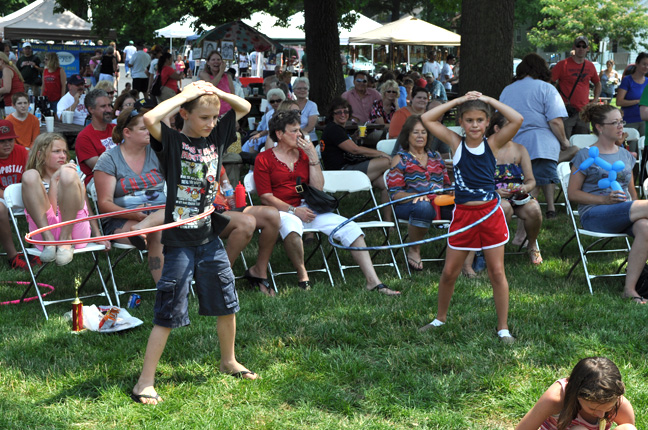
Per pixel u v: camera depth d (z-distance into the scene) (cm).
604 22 4303
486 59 957
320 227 632
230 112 416
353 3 2383
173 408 388
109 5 1869
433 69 2473
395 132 914
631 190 645
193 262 402
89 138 707
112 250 729
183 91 384
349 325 512
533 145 823
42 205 561
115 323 507
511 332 499
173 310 397
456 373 435
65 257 542
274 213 602
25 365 444
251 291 609
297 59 2966
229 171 855
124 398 398
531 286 616
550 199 873
